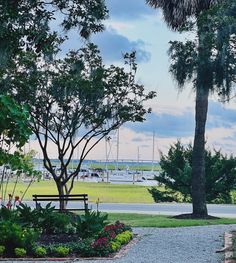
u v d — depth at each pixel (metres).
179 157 37.91
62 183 25.97
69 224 16.36
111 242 14.06
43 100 24.72
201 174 26.27
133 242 15.71
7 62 17.19
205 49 14.86
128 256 13.14
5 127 6.23
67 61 25.08
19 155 6.64
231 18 14.47
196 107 26.72
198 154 26.42
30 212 15.78
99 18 16.78
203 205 25.94
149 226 20.31
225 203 39.47
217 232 18.28
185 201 38.94
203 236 17.16
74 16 16.64
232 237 16.47
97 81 24.66
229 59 14.59
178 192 39.53
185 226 20.56
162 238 16.67
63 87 24.34
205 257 12.91
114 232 15.87
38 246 13.31
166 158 38.12
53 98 24.69
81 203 35.28
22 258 12.73
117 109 25.62
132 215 25.56
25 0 15.51
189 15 25.14
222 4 15.02
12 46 15.38
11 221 14.45
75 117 25.36
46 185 56.38
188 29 15.65
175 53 15.86
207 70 14.75
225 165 37.16
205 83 14.90
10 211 15.06
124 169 115.50
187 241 15.94
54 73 24.64
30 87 23.84
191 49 15.56
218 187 37.16
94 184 63.88
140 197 45.38
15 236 13.09
